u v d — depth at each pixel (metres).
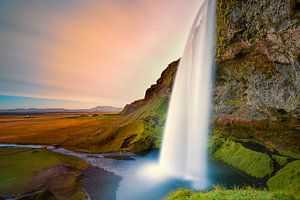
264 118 31.02
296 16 21.20
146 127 51.06
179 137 41.56
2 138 63.84
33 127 93.62
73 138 59.34
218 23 33.62
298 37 21.45
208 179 25.61
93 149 47.28
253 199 10.10
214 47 35.09
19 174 27.75
